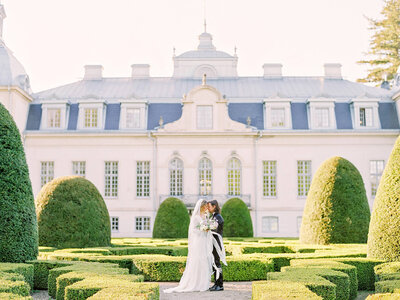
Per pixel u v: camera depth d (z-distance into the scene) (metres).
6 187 13.48
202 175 39.38
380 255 13.33
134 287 8.55
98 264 12.46
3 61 38.59
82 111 39.88
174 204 31.11
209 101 39.50
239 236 31.64
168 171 39.19
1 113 14.09
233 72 45.75
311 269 11.11
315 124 39.25
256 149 39.31
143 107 40.09
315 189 20.72
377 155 38.81
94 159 39.38
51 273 11.47
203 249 12.30
